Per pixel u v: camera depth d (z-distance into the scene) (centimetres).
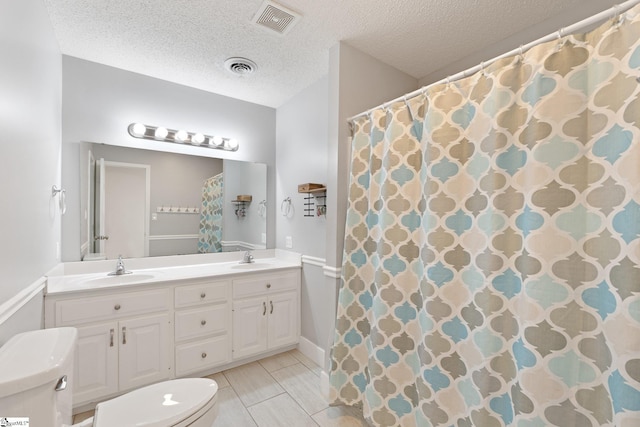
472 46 204
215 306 219
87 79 219
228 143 282
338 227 199
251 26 182
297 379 217
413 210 157
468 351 126
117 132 231
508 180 118
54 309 164
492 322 119
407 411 152
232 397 195
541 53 109
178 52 210
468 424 124
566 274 100
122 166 234
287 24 179
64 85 210
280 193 304
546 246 103
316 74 243
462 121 136
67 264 207
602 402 92
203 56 215
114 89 229
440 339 134
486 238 123
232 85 262
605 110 95
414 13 170
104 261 223
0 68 102
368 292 180
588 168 98
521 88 115
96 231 222
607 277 92
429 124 143
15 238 117
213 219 277
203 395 121
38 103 147
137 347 188
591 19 100
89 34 188
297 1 160
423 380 137
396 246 160
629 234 87
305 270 263
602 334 93
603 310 93
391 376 157
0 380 80
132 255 237
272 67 231
